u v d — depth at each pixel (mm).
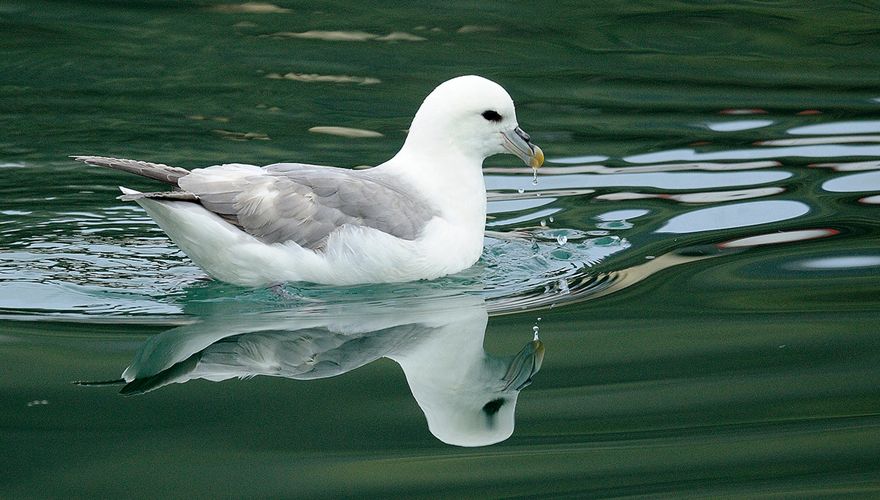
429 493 7938
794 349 10320
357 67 18578
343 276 11891
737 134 16672
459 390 9633
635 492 7910
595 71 18781
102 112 16766
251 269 11797
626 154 16078
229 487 7910
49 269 12383
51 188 14562
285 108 17094
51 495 7750
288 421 8992
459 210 12625
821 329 10742
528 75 18547
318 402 9328
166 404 9227
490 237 13703
